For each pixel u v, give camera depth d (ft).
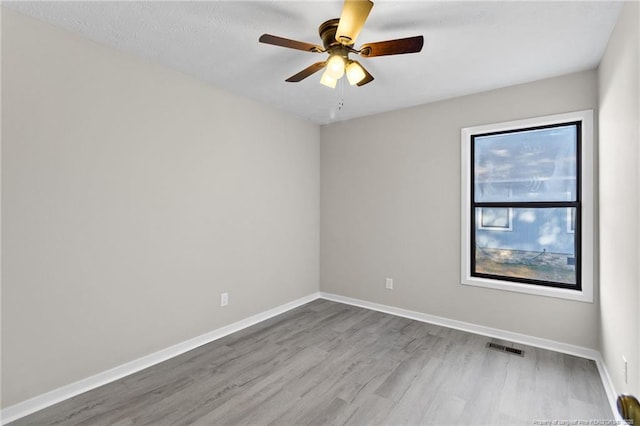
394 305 12.32
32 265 6.48
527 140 9.95
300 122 13.34
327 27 6.32
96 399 6.90
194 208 9.46
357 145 13.23
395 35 7.05
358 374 7.96
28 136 6.39
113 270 7.71
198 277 9.59
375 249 12.77
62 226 6.87
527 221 9.99
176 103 8.97
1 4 6.03
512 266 10.23
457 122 10.84
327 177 14.12
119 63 7.77
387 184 12.44
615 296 6.75
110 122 7.61
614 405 6.66
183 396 7.05
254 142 11.30
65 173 6.89
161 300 8.68
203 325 9.73
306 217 13.69
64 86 6.87
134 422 6.21
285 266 12.68
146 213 8.34
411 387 7.40
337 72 6.09
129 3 6.03
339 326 11.07
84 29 6.89
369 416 6.44
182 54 8.04
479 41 7.29
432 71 8.84
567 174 9.37
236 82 9.77
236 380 7.70
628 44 5.64
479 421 6.28
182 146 9.13
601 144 7.99
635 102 5.30
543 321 9.41
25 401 6.40
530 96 9.53
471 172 10.80
